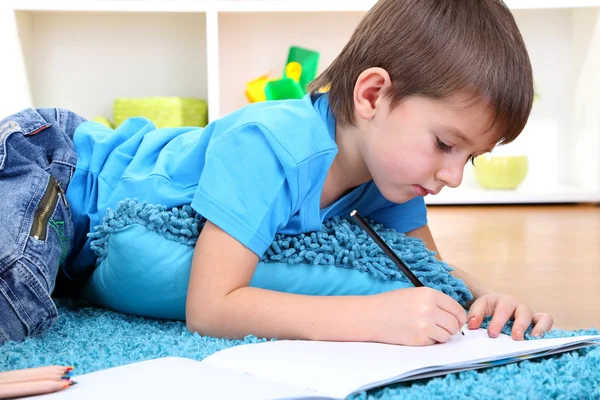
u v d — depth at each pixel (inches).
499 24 37.4
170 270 40.7
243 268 37.4
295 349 32.5
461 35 36.5
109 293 44.2
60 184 46.8
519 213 95.2
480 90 35.7
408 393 28.5
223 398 25.2
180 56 107.3
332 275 40.6
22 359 34.4
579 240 74.5
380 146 38.4
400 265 38.9
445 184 37.9
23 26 100.3
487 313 38.6
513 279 56.8
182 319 43.7
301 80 104.5
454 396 28.5
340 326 34.5
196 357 33.7
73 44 105.7
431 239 50.9
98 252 43.9
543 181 112.0
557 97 110.7
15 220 40.6
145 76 107.3
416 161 37.3
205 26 107.2
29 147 45.9
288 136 38.3
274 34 108.6
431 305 33.9
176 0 96.4
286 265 40.7
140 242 40.7
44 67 105.5
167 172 43.4
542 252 68.1
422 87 36.5
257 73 109.0
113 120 105.7
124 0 96.1
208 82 96.9
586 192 101.7
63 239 44.1
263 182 37.7
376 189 45.3
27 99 102.2
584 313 46.6
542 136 111.7
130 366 29.5
